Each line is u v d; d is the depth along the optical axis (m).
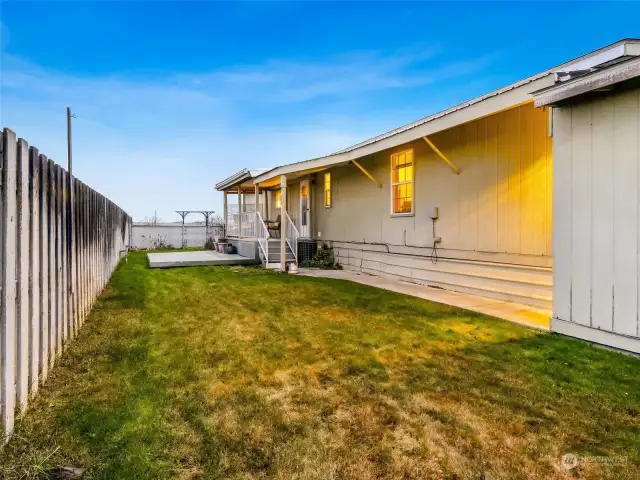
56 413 2.39
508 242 6.34
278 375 3.08
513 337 4.11
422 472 1.91
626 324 3.54
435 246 7.85
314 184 12.97
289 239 12.04
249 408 2.53
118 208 10.69
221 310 5.34
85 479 1.80
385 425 2.33
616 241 3.61
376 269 9.71
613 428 2.29
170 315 5.01
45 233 2.81
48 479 1.78
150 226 20.78
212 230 21.34
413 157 8.41
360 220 10.43
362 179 10.33
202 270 10.12
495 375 3.09
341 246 11.36
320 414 2.46
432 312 5.29
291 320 4.80
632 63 3.22
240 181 13.89
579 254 3.95
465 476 1.88
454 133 7.34
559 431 2.26
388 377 3.05
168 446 2.08
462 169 7.20
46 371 2.84
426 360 3.43
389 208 9.24
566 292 4.09
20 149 2.26
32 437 2.11
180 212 21.39
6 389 2.02
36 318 2.58
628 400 2.64
